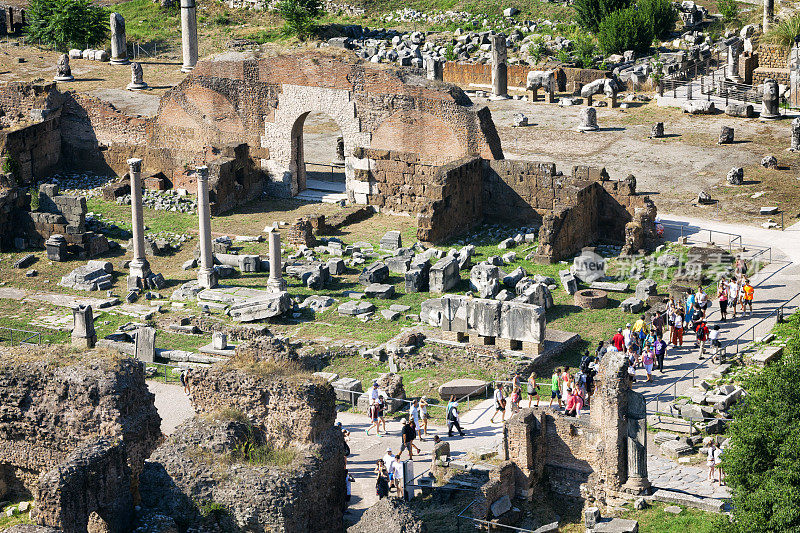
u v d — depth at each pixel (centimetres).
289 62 7506
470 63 9844
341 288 6253
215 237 7056
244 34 11025
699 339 5259
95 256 6856
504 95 9456
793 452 3591
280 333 5722
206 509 3697
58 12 10525
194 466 3766
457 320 5391
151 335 5441
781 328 5469
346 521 4056
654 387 4991
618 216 6750
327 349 5425
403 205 7406
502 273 6156
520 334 5256
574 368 5203
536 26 10694
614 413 4125
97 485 3638
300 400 3916
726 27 10425
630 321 5684
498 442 4516
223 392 4022
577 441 4262
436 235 6756
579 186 6669
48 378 4119
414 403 4672
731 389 4825
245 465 3778
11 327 5938
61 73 9525
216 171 7438
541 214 7012
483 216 7212
